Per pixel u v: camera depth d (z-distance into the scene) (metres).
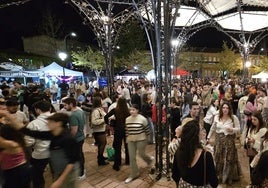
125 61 35.84
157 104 6.06
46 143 4.33
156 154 6.05
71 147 3.38
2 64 19.84
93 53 32.97
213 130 5.61
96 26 11.05
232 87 11.67
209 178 2.72
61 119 3.41
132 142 5.78
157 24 5.86
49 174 6.14
